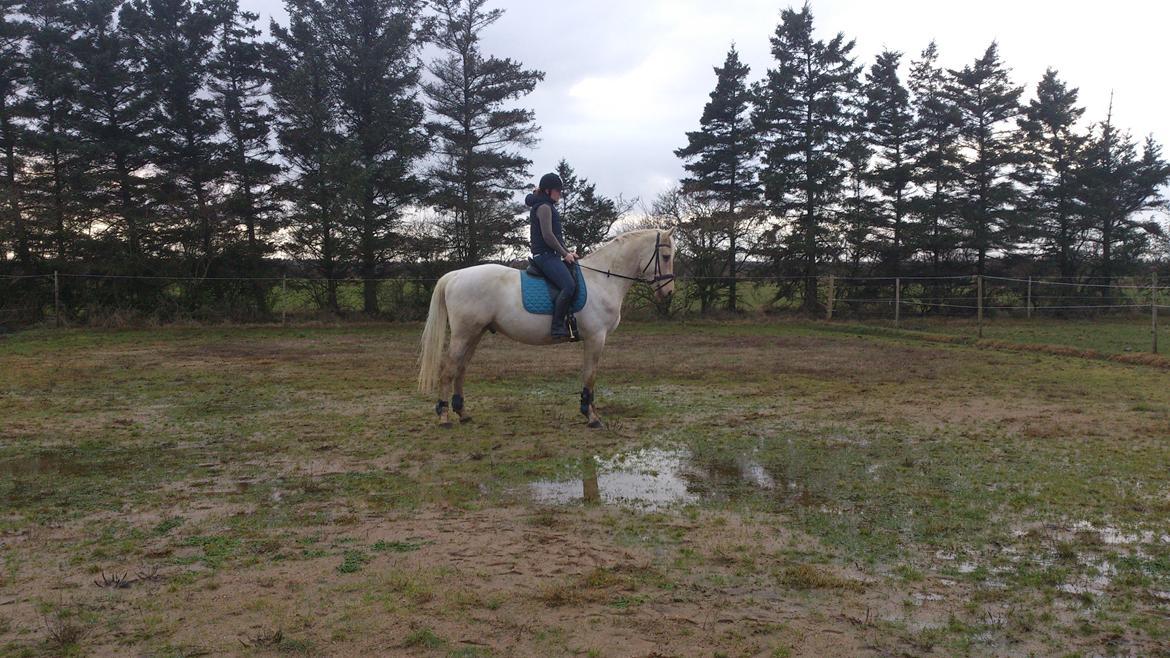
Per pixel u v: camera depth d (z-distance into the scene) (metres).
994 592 3.79
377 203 26.94
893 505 5.26
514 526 4.79
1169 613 3.55
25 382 11.24
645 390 10.77
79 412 8.89
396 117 26.25
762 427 8.06
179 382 11.46
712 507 5.22
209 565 4.07
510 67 27.39
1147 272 31.05
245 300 25.08
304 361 14.45
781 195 28.81
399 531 4.68
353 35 26.27
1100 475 6.03
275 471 6.18
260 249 25.84
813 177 28.66
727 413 8.91
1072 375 12.12
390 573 3.95
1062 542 4.50
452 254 28.20
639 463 6.48
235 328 22.70
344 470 6.22
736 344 18.27
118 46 23.75
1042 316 28.58
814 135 28.05
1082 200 30.92
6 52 22.97
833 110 28.31
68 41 23.14
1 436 7.52
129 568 4.02
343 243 25.75
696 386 11.15
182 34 25.05
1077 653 3.16
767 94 28.88
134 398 9.95
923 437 7.53
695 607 3.57
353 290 27.27
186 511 5.08
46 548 4.34
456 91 27.78
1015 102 28.97
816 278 27.17
